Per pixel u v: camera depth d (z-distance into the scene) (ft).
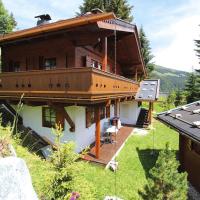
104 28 38.27
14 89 39.50
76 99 31.60
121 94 50.80
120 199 25.32
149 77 160.76
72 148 18.10
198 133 26.25
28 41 47.57
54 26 36.09
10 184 10.52
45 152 36.52
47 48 46.37
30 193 11.12
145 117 79.51
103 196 26.94
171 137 61.21
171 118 38.22
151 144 52.31
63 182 17.29
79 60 44.68
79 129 41.37
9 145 18.26
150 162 40.22
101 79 34.65
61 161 17.71
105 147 45.03
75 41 42.11
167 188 17.56
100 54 56.49
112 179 31.86
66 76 32.55
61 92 33.04
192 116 35.32
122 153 43.80
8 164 10.96
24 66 50.26
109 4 123.03
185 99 135.74
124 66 83.92
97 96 32.63
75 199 15.53
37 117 43.65
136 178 33.09
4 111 46.88
